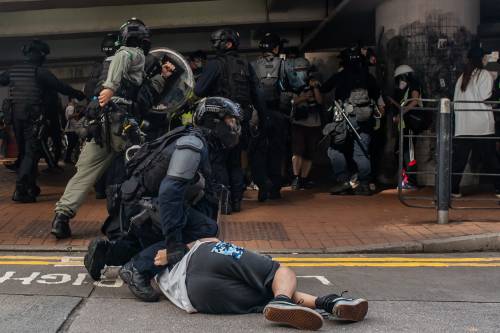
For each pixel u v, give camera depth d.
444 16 9.23
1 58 16.70
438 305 4.27
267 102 8.13
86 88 7.80
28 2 11.63
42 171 11.99
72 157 14.35
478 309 4.18
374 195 8.80
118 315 3.98
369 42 14.34
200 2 13.11
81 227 6.65
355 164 9.16
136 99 5.70
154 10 13.29
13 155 12.16
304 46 15.02
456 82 8.73
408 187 9.16
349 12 10.62
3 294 4.43
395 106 9.32
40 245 5.91
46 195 8.78
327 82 9.02
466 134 8.02
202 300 3.93
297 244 6.09
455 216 7.18
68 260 5.46
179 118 7.62
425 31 9.26
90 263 4.61
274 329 3.72
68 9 13.44
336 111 8.79
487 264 5.52
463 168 8.14
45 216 7.18
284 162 10.03
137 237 4.49
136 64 5.60
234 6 13.07
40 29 13.59
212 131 4.34
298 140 9.45
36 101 7.92
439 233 6.35
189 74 6.06
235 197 7.43
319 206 7.94
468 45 9.30
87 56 17.33
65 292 4.50
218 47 7.12
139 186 4.29
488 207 7.44
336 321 3.89
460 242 6.02
